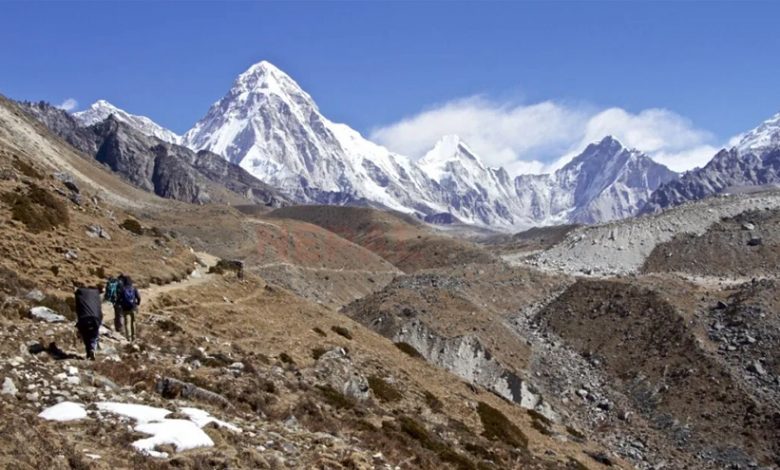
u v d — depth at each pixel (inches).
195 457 732.0
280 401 1250.0
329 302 6860.2
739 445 2945.4
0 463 585.0
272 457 828.0
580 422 3211.1
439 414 1941.4
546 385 3491.6
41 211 1927.9
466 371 3440.0
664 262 5890.8
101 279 1772.9
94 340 1010.1
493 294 4886.8
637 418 3235.7
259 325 2000.5
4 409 731.4
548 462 1915.6
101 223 2210.9
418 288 4397.1
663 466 2792.8
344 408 1443.2
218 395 1048.2
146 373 1033.5
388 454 1206.3
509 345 3737.7
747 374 3390.7
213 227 7460.6
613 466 2327.8
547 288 5132.9
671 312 3981.3
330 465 894.4
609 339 3954.2
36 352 965.8
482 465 1480.1
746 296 4020.7
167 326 1525.6
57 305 1280.8
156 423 799.7
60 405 789.9
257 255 7106.3
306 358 1818.4
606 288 4500.5
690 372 3442.4
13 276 1364.4
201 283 2213.3
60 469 620.7
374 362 2146.9
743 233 6053.2
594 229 6737.2
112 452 698.8
